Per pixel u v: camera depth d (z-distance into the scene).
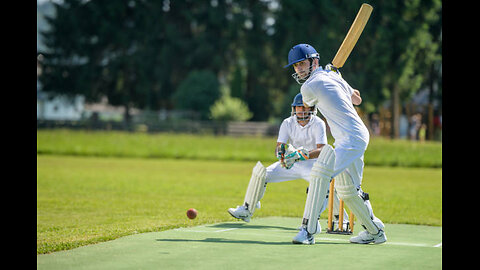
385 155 76.31
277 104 179.38
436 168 69.75
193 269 14.92
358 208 18.80
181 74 180.25
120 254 16.83
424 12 145.00
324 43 144.88
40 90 181.75
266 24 176.00
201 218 25.70
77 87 177.25
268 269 14.98
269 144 91.75
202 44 174.75
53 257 16.41
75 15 175.62
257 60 173.25
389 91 151.88
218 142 94.25
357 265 15.62
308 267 15.27
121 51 179.25
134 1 175.12
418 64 150.88
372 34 143.62
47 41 178.38
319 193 18.70
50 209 29.39
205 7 178.00
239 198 35.50
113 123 130.75
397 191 41.59
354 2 141.88
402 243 19.55
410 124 133.88
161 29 177.62
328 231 21.75
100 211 28.66
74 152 82.56
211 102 160.38
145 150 83.50
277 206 31.61
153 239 19.47
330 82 18.70
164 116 158.00
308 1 157.00
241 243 18.80
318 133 22.88
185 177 50.41
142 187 41.44
